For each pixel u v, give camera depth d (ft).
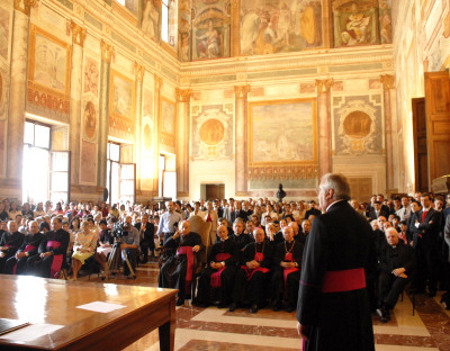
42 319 8.94
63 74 52.47
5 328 8.22
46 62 49.62
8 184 44.09
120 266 36.70
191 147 83.10
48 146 53.26
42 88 48.93
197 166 82.38
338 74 76.89
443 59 36.47
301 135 77.82
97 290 11.77
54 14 51.11
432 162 35.96
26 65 46.52
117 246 31.78
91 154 57.11
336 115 76.54
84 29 56.13
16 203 42.34
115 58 63.36
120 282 29.86
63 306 9.99
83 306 9.98
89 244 31.48
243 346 16.35
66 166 52.01
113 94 62.59
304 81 78.33
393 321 20.10
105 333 8.70
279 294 22.21
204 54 84.17
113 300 10.58
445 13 35.27
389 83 74.28
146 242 38.93
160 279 24.48
